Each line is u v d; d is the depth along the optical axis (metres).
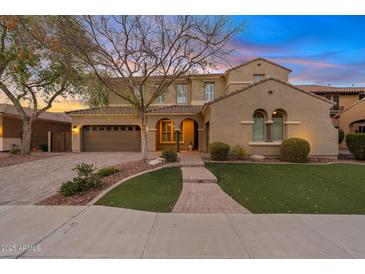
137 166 12.39
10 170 12.42
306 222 5.40
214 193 8.01
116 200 7.05
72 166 13.54
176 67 13.06
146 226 5.15
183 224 5.27
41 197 7.66
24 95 19.34
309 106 16.53
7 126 24.11
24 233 4.81
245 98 16.48
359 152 16.39
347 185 9.32
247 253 4.03
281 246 4.27
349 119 25.44
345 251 4.10
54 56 12.72
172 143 24.70
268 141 16.59
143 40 11.80
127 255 3.97
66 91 19.36
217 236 4.66
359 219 5.61
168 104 24.45
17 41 12.12
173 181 9.82
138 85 15.27
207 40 11.73
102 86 15.62
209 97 24.06
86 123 23.11
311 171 12.28
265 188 8.80
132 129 23.39
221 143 15.71
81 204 6.70
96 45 11.32
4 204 6.86
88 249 4.16
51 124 30.78
